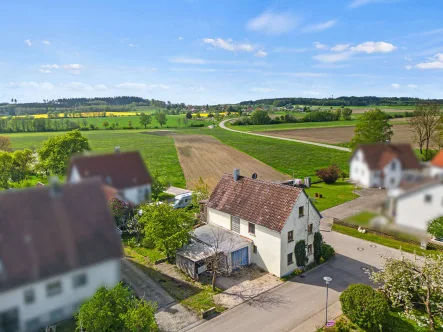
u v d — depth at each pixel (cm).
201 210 3706
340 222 3831
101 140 7181
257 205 2972
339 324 2061
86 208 1138
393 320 2106
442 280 2022
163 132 9719
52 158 4297
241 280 2717
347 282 2669
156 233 2823
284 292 2536
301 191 2803
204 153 7906
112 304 1628
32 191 1065
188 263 2753
